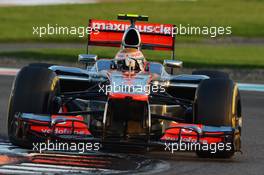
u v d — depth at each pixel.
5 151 29.98
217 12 156.88
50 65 35.56
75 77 33.25
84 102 32.88
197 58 93.75
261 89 65.88
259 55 102.56
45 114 29.81
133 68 32.56
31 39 115.69
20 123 29.39
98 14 145.38
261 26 142.38
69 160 28.53
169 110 33.84
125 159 29.72
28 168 26.36
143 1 169.12
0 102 50.38
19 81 30.89
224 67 86.06
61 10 148.50
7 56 88.50
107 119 29.19
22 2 159.00
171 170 27.75
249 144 37.06
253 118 47.62
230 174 27.62
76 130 29.58
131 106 29.09
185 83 34.12
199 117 30.78
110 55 92.50
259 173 28.17
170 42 38.72
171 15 149.25
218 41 125.12
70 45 109.81
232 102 30.94
